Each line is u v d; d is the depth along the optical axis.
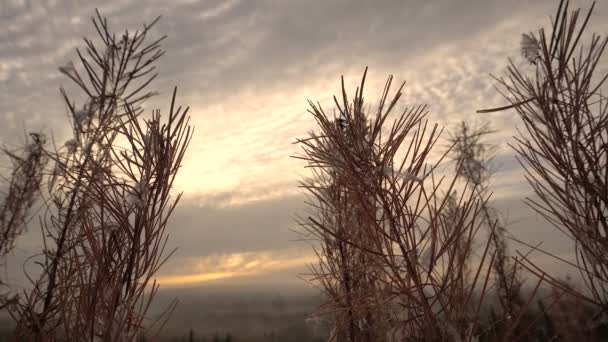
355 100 1.86
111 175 1.87
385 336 1.64
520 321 1.27
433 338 1.38
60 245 2.08
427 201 1.55
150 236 1.76
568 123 1.57
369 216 1.59
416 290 1.55
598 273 1.38
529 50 1.73
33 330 1.76
